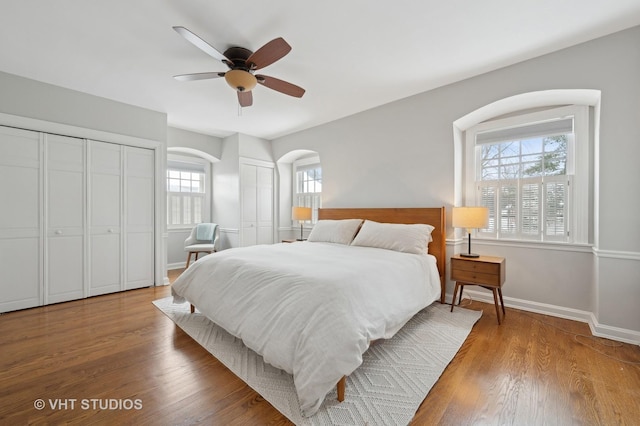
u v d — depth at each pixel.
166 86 3.02
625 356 1.90
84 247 3.19
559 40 2.25
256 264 2.10
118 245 3.44
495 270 2.49
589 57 2.26
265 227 5.21
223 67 2.62
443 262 3.00
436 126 3.14
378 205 3.66
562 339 2.16
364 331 1.56
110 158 3.38
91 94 3.20
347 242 3.34
